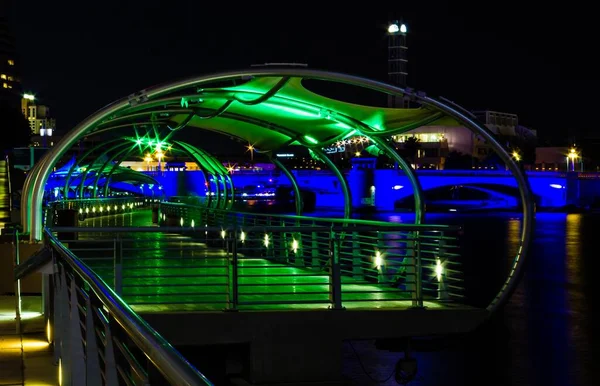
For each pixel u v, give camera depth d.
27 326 11.02
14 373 7.91
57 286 8.27
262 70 13.12
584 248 68.75
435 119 14.34
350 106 14.45
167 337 11.21
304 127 17.55
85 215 39.75
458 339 12.69
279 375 11.52
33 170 14.64
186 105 14.95
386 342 12.72
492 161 177.38
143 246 22.92
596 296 40.22
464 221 103.31
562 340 27.98
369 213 111.31
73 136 14.34
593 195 134.88
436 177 113.50
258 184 115.56
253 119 17.75
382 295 13.75
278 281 15.05
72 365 5.96
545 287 43.94
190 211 35.78
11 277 14.52
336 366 11.70
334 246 12.12
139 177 78.12
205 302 11.67
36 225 14.80
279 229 11.74
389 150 15.44
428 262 20.14
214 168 35.97
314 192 115.06
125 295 11.55
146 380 3.15
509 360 24.17
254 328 11.51
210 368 12.52
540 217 116.75
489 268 51.62
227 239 11.76
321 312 11.77
